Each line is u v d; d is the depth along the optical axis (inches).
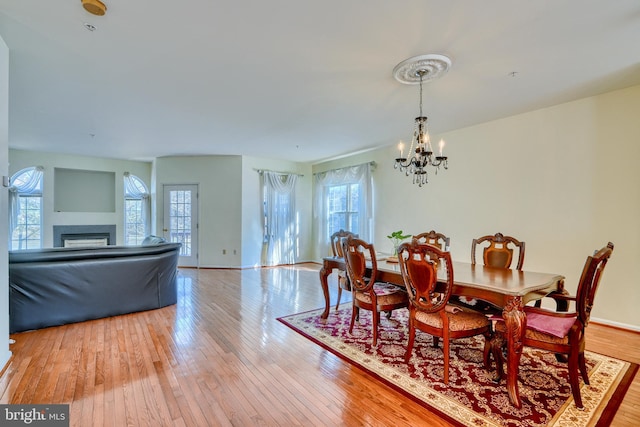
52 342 106.7
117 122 165.6
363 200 234.8
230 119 159.2
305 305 154.3
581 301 73.0
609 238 124.9
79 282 126.0
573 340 72.7
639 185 118.2
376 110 144.5
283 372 87.7
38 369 88.0
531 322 79.2
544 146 142.5
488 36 85.4
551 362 94.2
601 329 121.1
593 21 78.6
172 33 84.5
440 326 84.0
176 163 268.7
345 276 134.7
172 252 155.1
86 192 279.1
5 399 73.9
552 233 140.0
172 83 116.5
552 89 121.2
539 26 80.7
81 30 83.1
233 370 88.7
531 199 146.6
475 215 168.1
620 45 89.7
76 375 85.0
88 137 199.8
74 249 128.4
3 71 86.1
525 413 69.5
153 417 67.8
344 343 107.4
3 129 86.0
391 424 66.1
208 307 149.6
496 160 159.3
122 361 93.4
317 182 289.1
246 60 99.1
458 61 98.8
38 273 117.4
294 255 285.3
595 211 128.3
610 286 124.6
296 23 79.8
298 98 130.5
